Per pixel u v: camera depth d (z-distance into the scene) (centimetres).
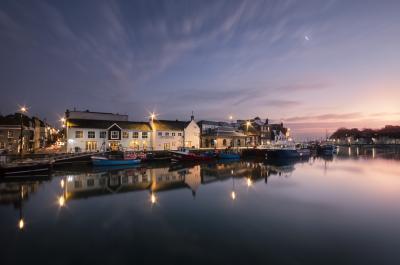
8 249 1121
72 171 3606
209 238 1237
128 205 1825
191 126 6794
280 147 7375
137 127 5938
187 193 2219
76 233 1302
